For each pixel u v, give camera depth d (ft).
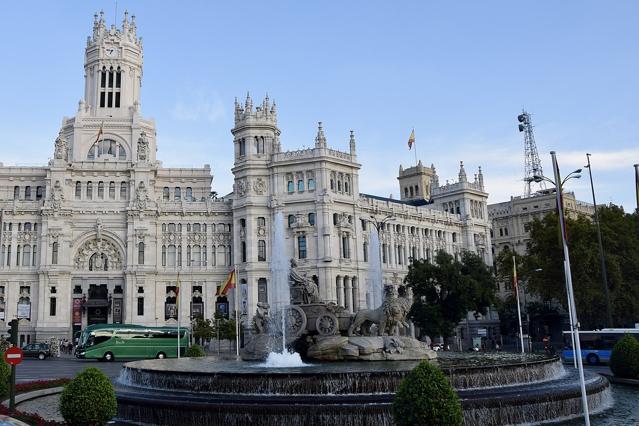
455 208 502.79
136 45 461.37
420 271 330.75
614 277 291.79
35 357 309.42
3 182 412.57
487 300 335.26
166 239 402.31
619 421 110.63
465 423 100.78
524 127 629.92
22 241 387.55
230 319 351.25
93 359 303.89
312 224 380.17
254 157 396.16
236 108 410.11
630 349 163.22
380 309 167.12
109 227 394.52
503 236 560.61
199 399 107.86
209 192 439.22
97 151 427.33
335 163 390.63
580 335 237.04
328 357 158.10
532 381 127.24
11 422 61.82
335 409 97.35
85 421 88.63
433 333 318.04
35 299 380.37
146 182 402.72
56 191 389.39
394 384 108.37
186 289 397.80
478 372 116.98
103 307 391.24
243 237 392.27
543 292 313.73
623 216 318.45
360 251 398.01
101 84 447.42
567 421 110.11
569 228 297.12
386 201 444.96
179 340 299.79
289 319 169.78
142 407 109.70
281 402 102.94
